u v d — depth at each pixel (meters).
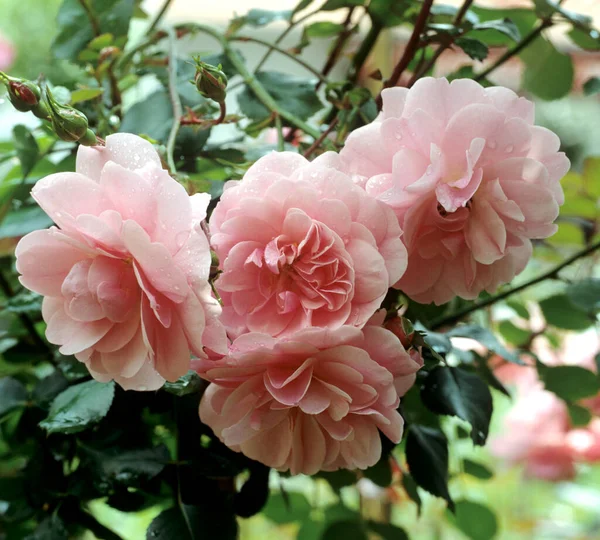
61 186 0.34
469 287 0.40
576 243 0.64
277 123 0.46
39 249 0.35
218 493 0.44
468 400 0.44
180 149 0.48
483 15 0.56
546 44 0.56
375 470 0.51
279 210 0.36
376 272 0.36
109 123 0.51
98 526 0.48
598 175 0.57
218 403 0.38
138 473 0.43
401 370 0.37
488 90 0.39
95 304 0.35
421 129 0.37
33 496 0.48
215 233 0.36
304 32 0.56
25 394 0.48
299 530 0.64
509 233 0.39
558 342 0.67
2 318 0.58
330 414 0.37
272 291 0.36
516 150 0.38
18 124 0.50
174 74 0.47
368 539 0.59
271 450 0.39
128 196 0.34
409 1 0.52
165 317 0.34
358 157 0.38
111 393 0.41
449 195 0.37
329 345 0.36
